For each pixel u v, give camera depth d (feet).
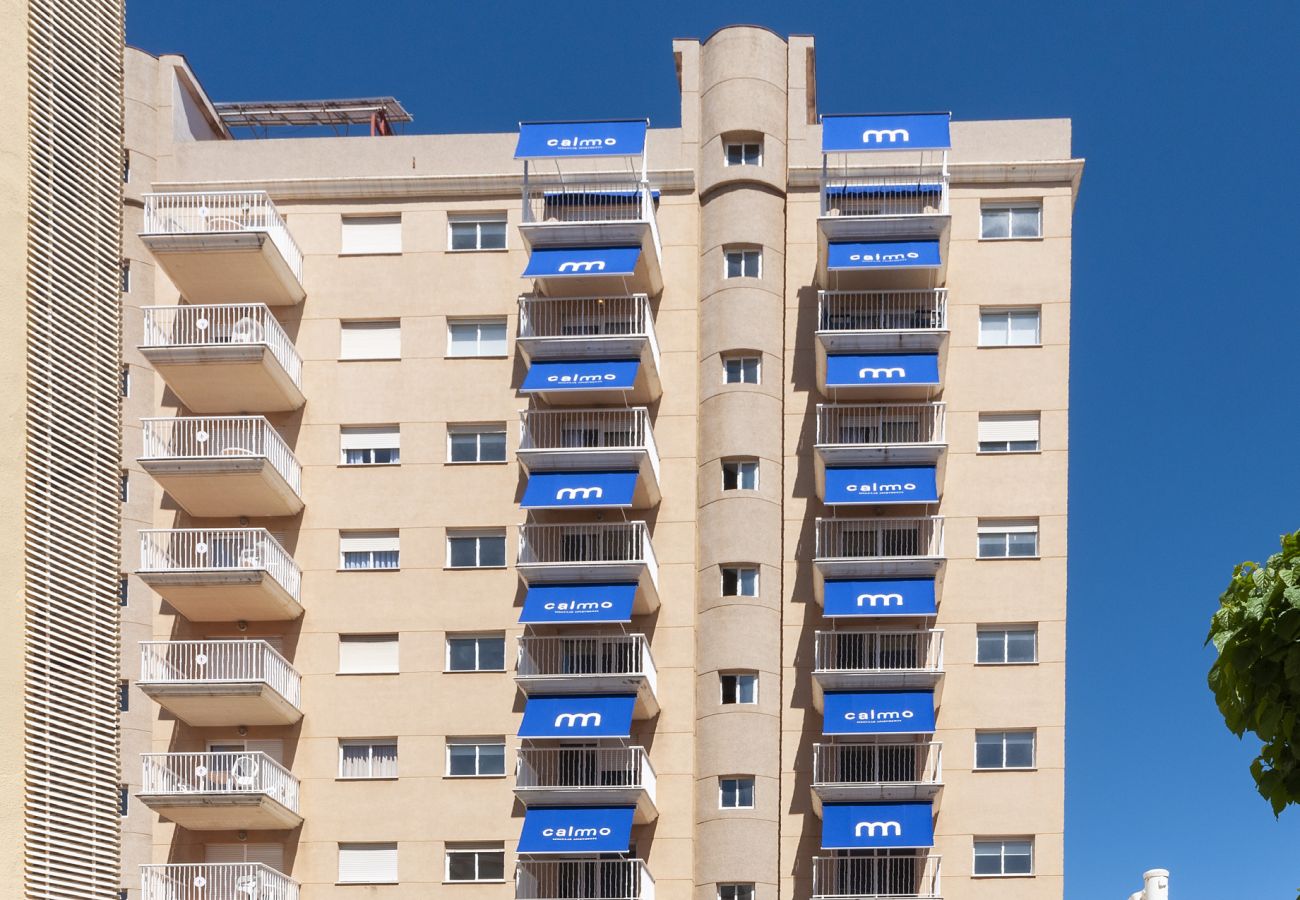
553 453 152.76
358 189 164.25
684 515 157.38
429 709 153.79
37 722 73.72
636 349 154.51
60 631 76.43
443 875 150.30
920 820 145.07
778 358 160.15
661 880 149.59
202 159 165.58
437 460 159.02
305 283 163.02
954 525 155.43
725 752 151.12
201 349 151.64
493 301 161.68
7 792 71.10
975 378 157.99
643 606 154.71
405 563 157.07
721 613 154.30
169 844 151.12
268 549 149.89
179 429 156.76
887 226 155.02
